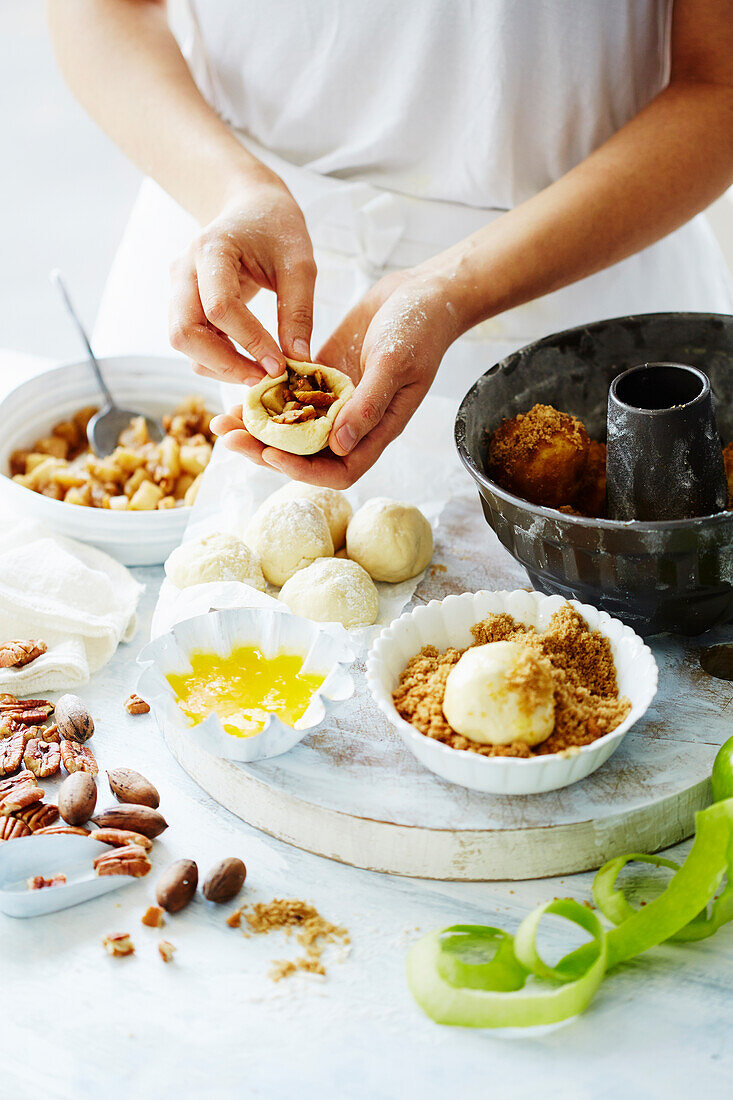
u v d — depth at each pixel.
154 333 1.45
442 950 0.90
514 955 0.89
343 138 1.28
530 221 1.13
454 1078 0.86
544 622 1.02
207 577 1.08
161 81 1.23
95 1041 0.87
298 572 1.09
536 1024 0.86
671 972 0.90
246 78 1.28
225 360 1.07
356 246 1.28
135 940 0.92
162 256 1.43
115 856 0.94
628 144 1.16
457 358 1.31
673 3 1.19
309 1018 0.88
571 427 1.08
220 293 1.05
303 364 1.08
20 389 1.25
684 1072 0.86
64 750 1.01
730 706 1.01
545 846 0.94
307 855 0.97
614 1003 0.89
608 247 1.14
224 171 1.16
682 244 1.34
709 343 1.12
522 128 1.23
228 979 0.90
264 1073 0.86
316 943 0.92
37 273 2.36
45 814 0.98
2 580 1.10
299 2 1.21
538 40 1.18
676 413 0.99
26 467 1.25
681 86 1.18
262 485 1.18
